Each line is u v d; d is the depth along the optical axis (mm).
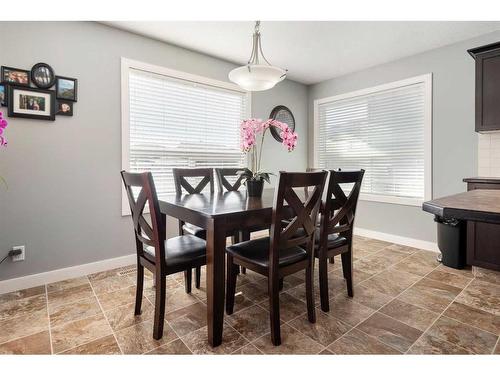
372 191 3934
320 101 4508
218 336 1547
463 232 2688
